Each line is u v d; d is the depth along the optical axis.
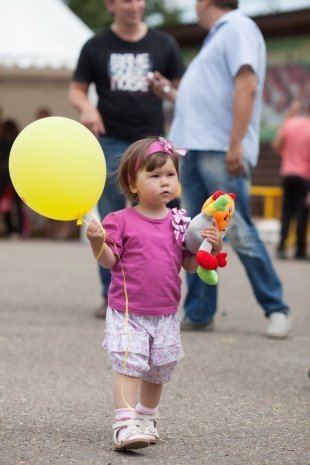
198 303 7.96
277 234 19.73
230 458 4.34
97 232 4.34
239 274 12.98
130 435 4.31
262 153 23.98
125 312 4.44
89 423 4.92
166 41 8.56
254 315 9.13
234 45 7.57
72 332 7.76
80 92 8.48
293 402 5.53
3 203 19.48
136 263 4.45
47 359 6.60
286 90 23.41
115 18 8.45
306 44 22.88
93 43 8.44
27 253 15.48
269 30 23.27
